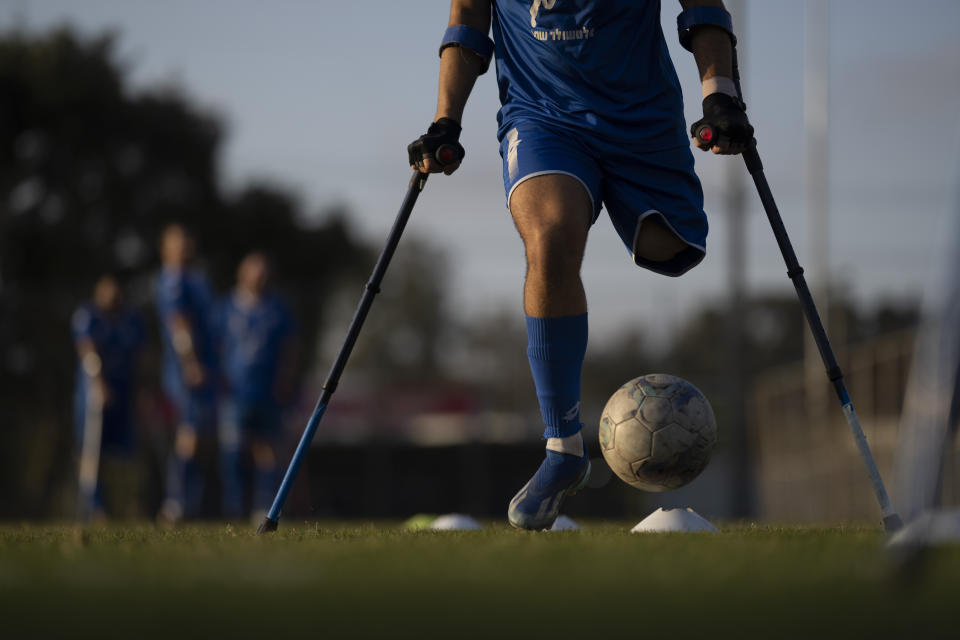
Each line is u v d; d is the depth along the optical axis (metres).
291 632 4.06
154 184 110.44
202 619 4.36
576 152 12.23
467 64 12.63
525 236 11.82
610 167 12.39
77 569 6.28
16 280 102.69
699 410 12.71
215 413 31.23
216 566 6.43
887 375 54.94
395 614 4.48
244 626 4.20
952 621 4.18
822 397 64.75
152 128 109.44
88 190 107.50
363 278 124.81
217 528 15.34
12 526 16.80
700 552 7.23
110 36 110.12
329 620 4.33
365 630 4.10
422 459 92.50
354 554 7.26
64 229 104.62
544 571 5.99
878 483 10.74
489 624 4.22
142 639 3.94
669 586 5.28
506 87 13.17
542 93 12.62
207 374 30.92
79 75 105.62
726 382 86.94
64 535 11.09
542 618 4.35
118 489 72.00
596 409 140.12
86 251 104.81
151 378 94.00
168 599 4.93
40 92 104.50
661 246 12.83
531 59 12.79
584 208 11.88
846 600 4.73
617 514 91.50
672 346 171.50
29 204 105.69
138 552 7.73
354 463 92.31
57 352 94.56
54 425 92.75
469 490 91.50
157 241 106.81
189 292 30.53
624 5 12.58
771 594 4.95
